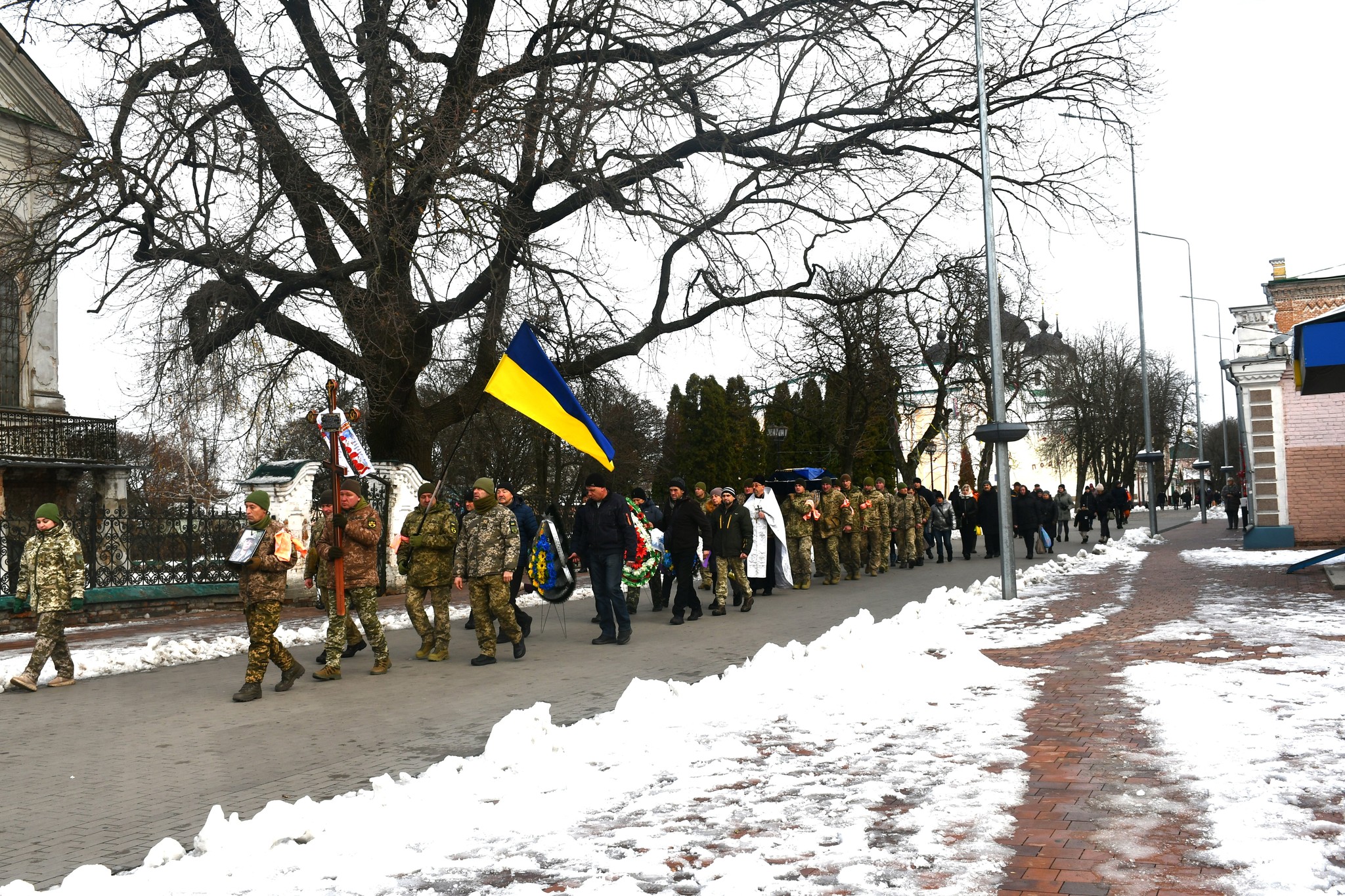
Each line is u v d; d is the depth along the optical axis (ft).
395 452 73.36
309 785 21.02
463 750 23.72
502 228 60.13
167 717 28.76
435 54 65.62
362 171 57.57
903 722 23.76
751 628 46.11
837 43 70.08
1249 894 12.64
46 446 75.61
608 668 35.63
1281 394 83.92
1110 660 30.78
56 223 59.98
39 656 33.99
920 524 87.51
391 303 59.67
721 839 16.01
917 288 85.97
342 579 35.27
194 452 65.98
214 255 57.62
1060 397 219.20
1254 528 84.74
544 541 50.01
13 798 20.65
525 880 14.62
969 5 73.97
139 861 16.65
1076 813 16.28
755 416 217.15
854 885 13.64
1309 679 25.93
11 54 78.95
